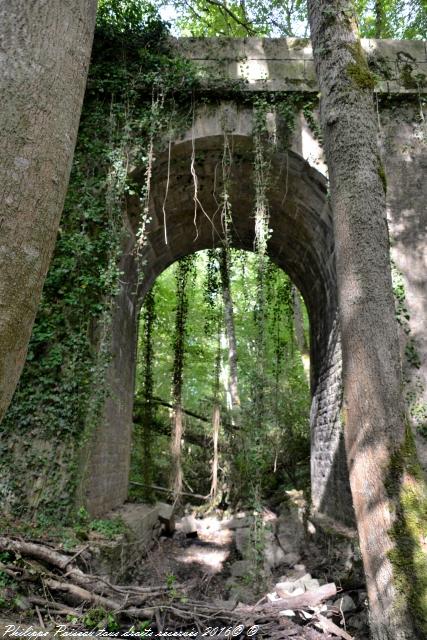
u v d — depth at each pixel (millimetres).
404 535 3373
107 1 7324
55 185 2443
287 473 12219
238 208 9320
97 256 6668
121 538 5777
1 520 5402
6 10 2508
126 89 7160
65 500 5746
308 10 4977
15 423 5961
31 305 2289
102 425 7035
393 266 6957
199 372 14875
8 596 4117
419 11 11430
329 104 4414
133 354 9867
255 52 7555
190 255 11430
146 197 6895
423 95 7477
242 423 11352
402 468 3514
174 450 10797
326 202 7570
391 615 3279
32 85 2424
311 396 10750
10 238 2195
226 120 7336
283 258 10820
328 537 7051
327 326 8961
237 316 15266
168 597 4652
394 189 7242
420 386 6555
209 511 11250
